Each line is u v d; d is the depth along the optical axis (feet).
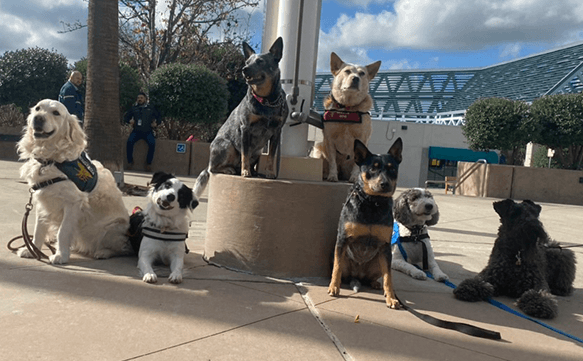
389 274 11.66
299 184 12.95
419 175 113.60
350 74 15.25
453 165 119.85
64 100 31.22
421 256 16.56
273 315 9.85
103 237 13.50
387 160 11.47
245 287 11.82
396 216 16.70
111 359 7.12
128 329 8.33
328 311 10.52
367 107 15.81
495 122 63.77
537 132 63.36
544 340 9.86
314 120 15.69
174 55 68.59
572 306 13.23
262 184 13.01
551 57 153.79
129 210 23.04
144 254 12.32
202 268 13.42
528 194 59.00
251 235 13.20
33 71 67.97
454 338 9.48
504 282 13.23
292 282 12.79
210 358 7.47
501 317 11.37
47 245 13.48
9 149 49.73
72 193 12.39
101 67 28.71
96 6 28.30
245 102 13.20
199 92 51.21
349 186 13.93
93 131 28.81
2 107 55.31
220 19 67.46
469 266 17.69
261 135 13.50
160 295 10.44
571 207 50.85
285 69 16.16
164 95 51.11
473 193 61.77
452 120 162.71
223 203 13.83
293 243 13.04
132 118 48.96
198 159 51.01
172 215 12.42
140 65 68.33
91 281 11.03
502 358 8.64
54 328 8.09
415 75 191.11
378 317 10.43
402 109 194.18
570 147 66.69
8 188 26.43
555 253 14.46
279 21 16.38
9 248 13.39
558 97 64.44
